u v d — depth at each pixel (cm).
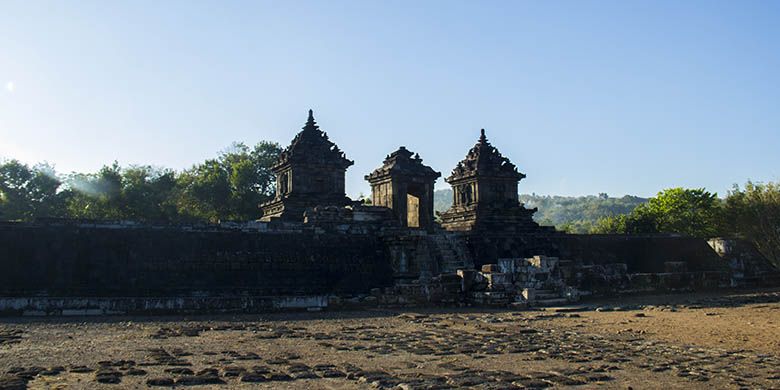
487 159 5462
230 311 2727
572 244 4866
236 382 1289
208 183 7681
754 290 4100
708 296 3684
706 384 1321
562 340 1975
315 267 3762
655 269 4934
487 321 2523
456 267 4206
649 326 2353
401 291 3127
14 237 3247
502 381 1324
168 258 3447
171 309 2648
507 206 5291
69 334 1998
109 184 6969
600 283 3697
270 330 2167
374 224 4297
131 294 3234
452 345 1848
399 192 4959
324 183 4950
